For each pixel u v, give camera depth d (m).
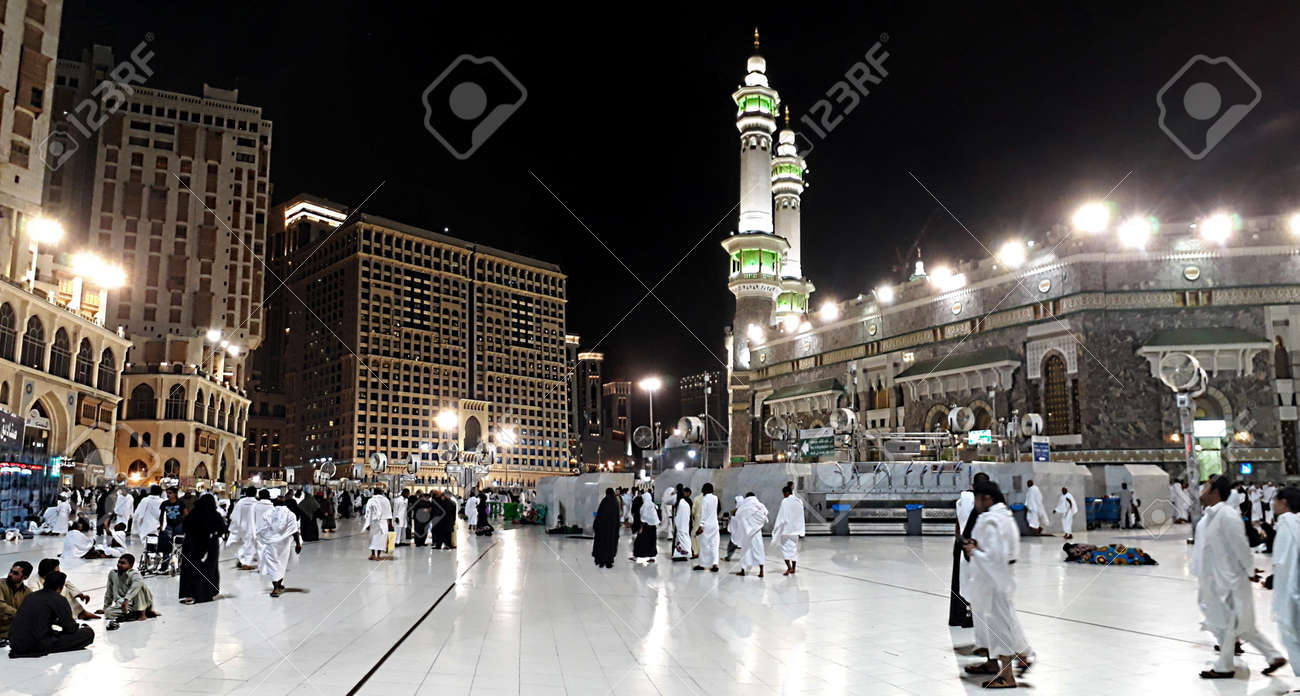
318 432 169.50
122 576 12.38
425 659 9.73
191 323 103.50
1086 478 35.59
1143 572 18.47
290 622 12.19
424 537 28.02
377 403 164.00
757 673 9.09
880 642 10.75
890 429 58.00
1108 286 46.41
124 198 103.19
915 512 31.67
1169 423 44.25
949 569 19.61
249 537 20.02
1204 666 9.32
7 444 29.16
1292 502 8.37
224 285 106.19
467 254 182.62
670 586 16.58
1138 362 45.47
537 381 190.62
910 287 58.19
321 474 60.25
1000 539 8.57
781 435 42.38
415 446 166.88
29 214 64.19
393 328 168.12
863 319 61.84
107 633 11.25
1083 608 13.36
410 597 14.93
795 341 68.62
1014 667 9.12
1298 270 44.69
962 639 10.95
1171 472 43.78
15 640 9.72
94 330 64.19
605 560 20.53
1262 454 42.94
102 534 23.11
